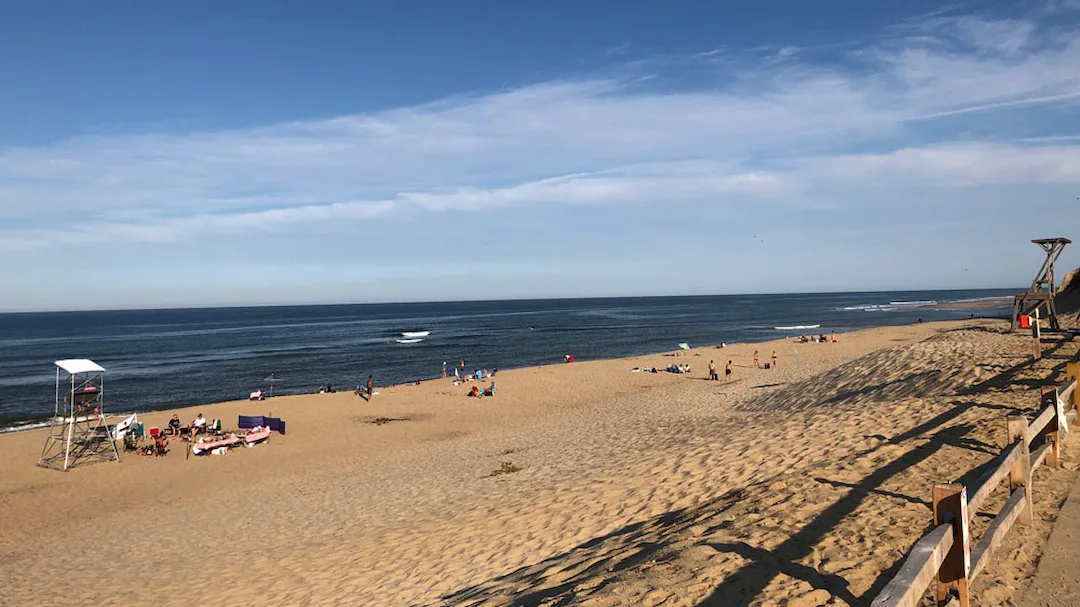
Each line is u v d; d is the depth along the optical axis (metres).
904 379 15.77
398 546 10.14
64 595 10.52
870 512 6.13
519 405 31.38
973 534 5.04
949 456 7.68
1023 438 5.11
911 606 2.80
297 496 16.77
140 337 98.19
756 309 157.12
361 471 19.28
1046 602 3.95
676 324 102.06
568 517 9.46
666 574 5.36
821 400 17.59
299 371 51.31
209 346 77.75
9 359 66.06
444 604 6.84
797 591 4.69
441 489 14.68
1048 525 5.06
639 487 10.22
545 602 5.56
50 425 29.64
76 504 17.94
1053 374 11.72
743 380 31.75
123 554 13.02
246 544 12.58
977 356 16.00
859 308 144.38
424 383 39.62
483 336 83.62
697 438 14.42
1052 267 23.44
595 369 43.81
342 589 8.60
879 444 9.21
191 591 9.84
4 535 15.47
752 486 8.20
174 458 22.64
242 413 30.58
